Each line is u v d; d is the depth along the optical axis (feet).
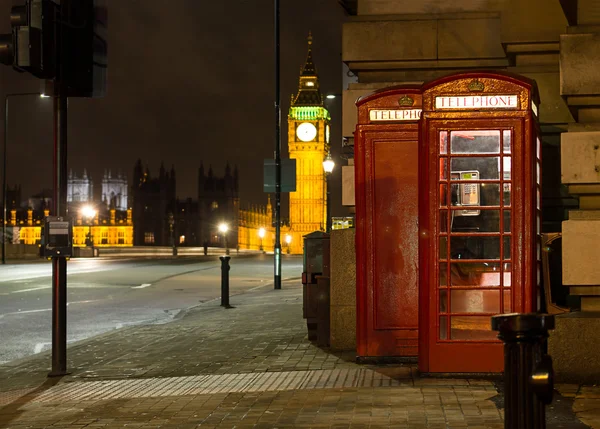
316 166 509.35
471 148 25.90
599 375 25.05
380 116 29.22
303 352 33.73
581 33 25.75
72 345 40.24
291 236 506.89
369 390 24.41
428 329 26.13
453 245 26.05
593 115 26.45
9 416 23.45
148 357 35.12
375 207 29.40
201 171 505.25
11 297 74.49
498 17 32.22
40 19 28.09
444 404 22.15
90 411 23.63
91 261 185.47
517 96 25.72
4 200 169.68
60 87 29.04
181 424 21.24
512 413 12.50
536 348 12.53
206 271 128.26
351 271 33.45
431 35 32.76
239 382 27.25
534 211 25.77
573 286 26.03
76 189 583.99
